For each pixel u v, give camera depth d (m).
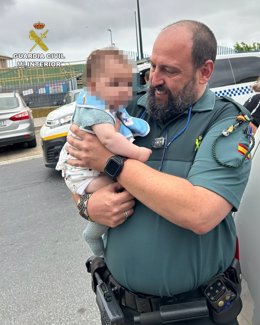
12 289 3.29
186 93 1.44
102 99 1.48
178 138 1.48
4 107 9.66
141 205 1.49
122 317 1.54
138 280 1.51
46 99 19.23
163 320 1.47
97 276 1.73
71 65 19.69
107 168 1.43
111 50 1.50
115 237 1.58
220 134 1.37
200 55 1.41
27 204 5.65
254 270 1.52
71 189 1.66
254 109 3.03
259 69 7.54
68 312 2.90
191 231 1.41
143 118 1.66
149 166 1.49
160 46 1.43
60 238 4.24
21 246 4.16
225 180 1.32
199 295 1.50
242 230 1.59
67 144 1.60
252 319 1.56
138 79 1.61
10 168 8.35
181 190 1.30
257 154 1.56
